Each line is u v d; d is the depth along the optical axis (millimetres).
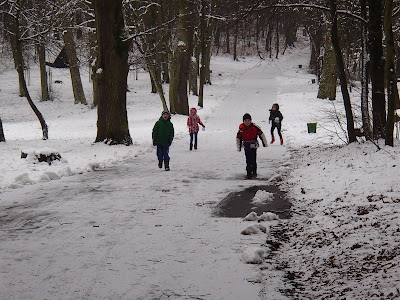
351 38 15984
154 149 18047
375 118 12461
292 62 75312
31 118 37625
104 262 5746
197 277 5227
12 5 21016
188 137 22234
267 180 11266
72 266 5621
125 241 6586
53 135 26594
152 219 7785
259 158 14922
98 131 19234
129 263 5699
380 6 12180
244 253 5785
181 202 9039
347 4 14734
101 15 18359
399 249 5070
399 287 4223
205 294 4762
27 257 5957
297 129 23516
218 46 76688
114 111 18781
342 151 12062
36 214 8148
